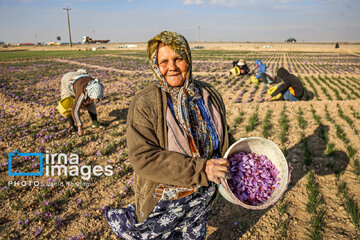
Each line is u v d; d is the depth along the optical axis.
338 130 6.20
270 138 6.08
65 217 3.74
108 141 6.39
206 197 2.07
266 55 39.78
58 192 4.35
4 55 42.41
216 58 32.50
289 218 3.44
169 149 1.79
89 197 4.21
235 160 2.09
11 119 8.20
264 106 8.72
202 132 1.96
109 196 4.22
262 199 1.97
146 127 1.74
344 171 4.47
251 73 18.92
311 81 15.67
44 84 15.07
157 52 1.76
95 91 5.51
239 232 3.26
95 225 3.55
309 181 4.07
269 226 3.32
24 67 24.14
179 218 2.04
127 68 22.73
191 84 1.91
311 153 5.19
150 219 1.95
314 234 3.04
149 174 1.69
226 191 1.85
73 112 5.85
